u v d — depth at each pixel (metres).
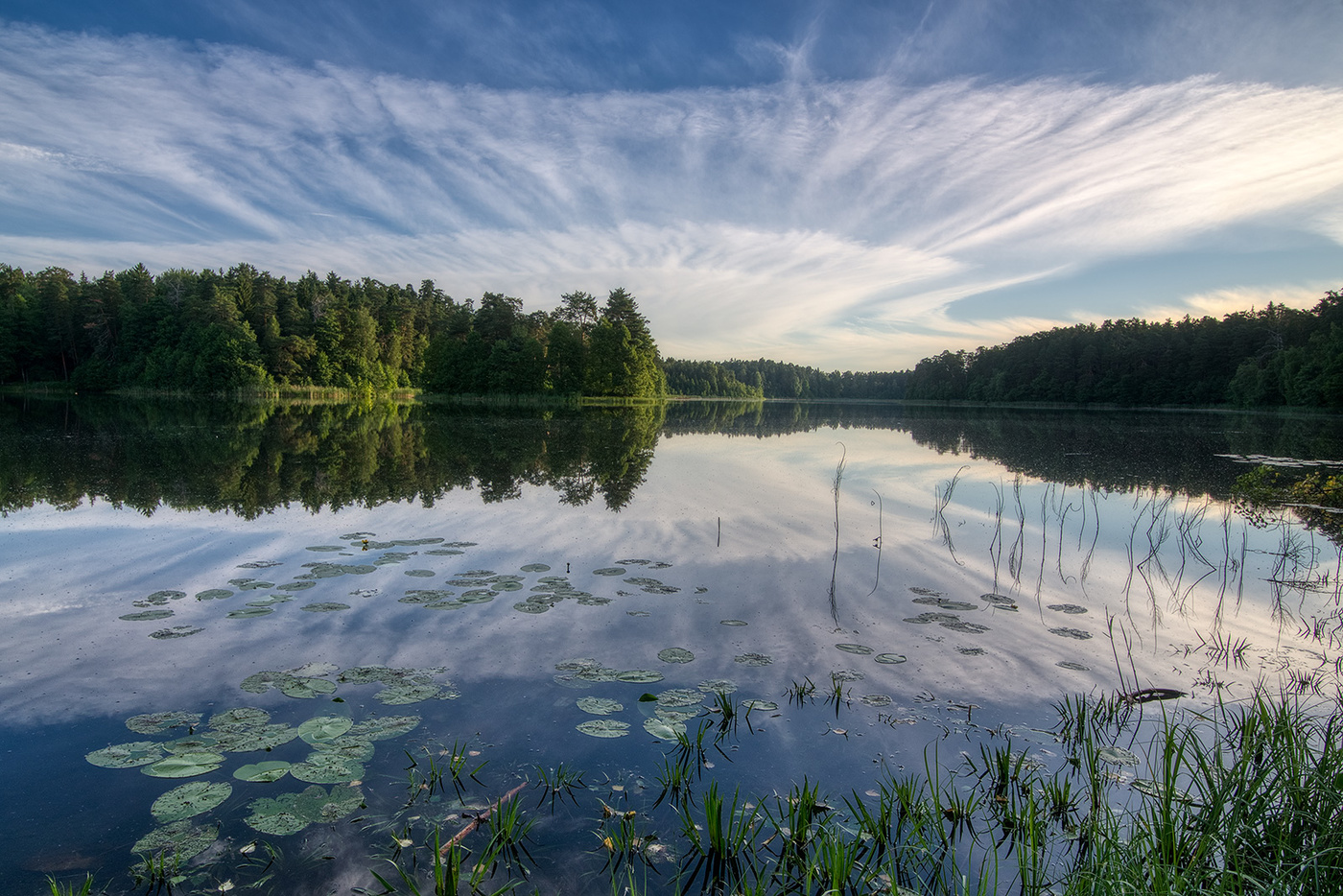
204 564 8.25
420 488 13.72
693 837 3.51
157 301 67.00
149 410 38.56
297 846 3.42
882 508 13.05
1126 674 5.80
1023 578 8.75
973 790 4.06
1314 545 10.72
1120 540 10.95
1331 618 7.37
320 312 77.75
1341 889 3.03
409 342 92.69
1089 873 3.13
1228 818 3.50
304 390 67.00
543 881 3.22
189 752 4.18
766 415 57.75
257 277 76.31
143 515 10.91
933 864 3.41
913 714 4.97
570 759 4.25
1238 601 7.96
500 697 5.02
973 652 6.18
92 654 5.63
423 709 4.83
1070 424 43.12
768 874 3.31
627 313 73.44
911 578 8.54
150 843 3.40
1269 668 6.01
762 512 12.17
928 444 27.66
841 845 3.21
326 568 8.12
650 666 5.64
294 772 4.00
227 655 5.66
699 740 4.30
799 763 4.30
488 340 69.31
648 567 8.55
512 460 18.48
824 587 7.97
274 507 11.72
